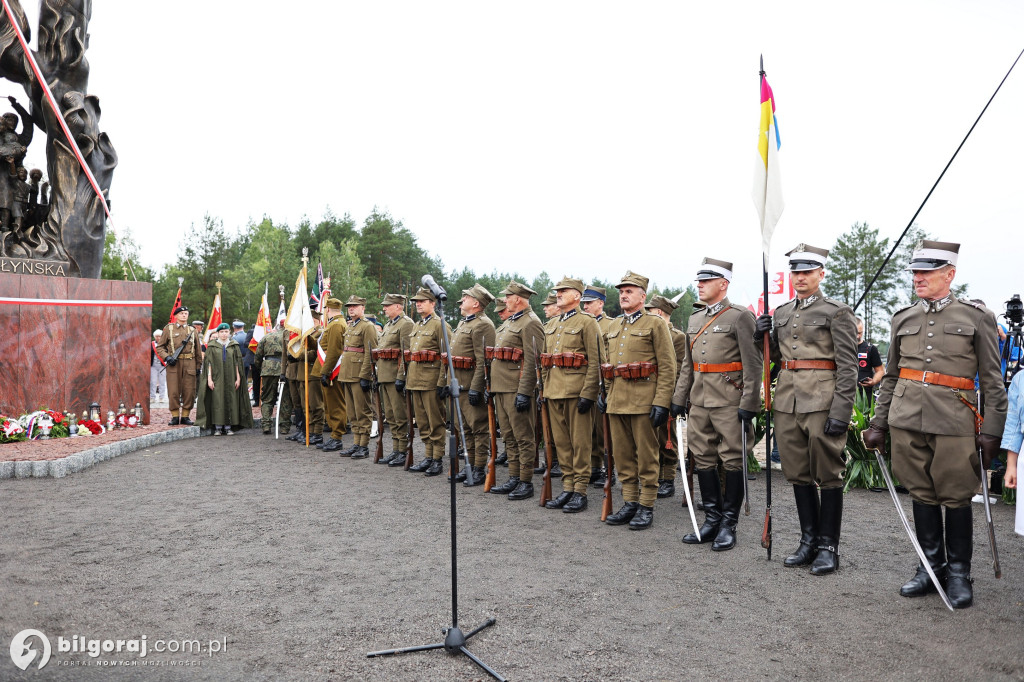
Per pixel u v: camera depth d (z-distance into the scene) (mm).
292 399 12094
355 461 9891
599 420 8469
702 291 5934
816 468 5094
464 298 8562
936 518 4664
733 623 4043
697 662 3547
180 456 10133
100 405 12375
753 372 5555
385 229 58781
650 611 4223
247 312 44750
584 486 6930
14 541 5660
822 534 5090
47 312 11914
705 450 5766
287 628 3967
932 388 4547
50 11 12406
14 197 12141
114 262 47344
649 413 6160
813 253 5219
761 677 3387
